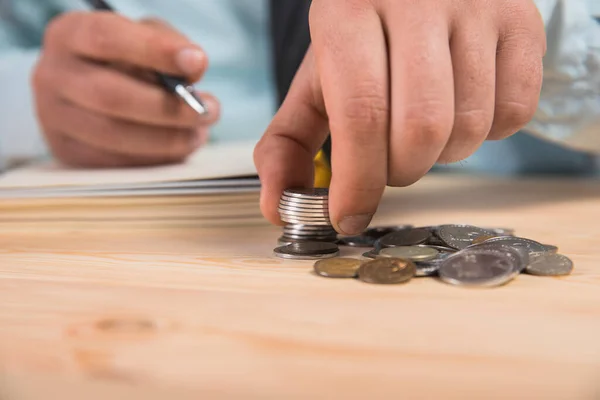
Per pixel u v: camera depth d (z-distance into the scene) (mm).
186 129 1358
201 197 963
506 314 491
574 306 513
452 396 344
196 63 1253
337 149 635
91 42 1354
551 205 1149
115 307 519
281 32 1754
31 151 1997
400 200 1246
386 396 348
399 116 597
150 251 783
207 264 695
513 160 1919
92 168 1325
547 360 392
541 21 688
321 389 356
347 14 627
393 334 445
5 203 993
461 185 1522
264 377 374
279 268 672
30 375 392
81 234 935
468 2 630
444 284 591
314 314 494
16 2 2236
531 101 668
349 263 655
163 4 2246
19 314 502
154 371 387
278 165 773
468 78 617
